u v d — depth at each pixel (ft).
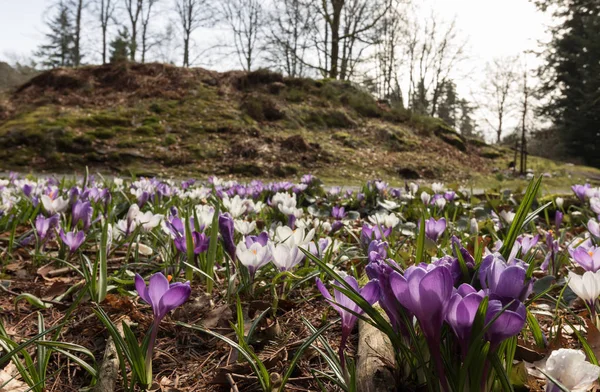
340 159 50.16
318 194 20.27
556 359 2.87
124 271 7.48
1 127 50.21
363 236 7.67
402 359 4.04
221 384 4.64
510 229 4.45
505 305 2.97
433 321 2.87
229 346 5.36
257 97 60.44
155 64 66.08
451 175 51.85
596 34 99.60
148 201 13.96
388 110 70.69
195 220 7.75
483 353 2.84
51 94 59.21
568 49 105.91
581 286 4.82
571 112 104.22
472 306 2.76
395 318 3.60
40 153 45.60
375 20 98.22
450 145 65.82
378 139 59.31
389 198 18.44
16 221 9.98
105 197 11.48
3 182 15.66
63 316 6.37
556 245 7.67
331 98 67.00
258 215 14.19
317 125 59.57
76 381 4.82
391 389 3.91
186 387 4.62
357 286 3.63
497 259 3.07
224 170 44.96
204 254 7.17
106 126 51.13
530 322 4.75
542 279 5.72
